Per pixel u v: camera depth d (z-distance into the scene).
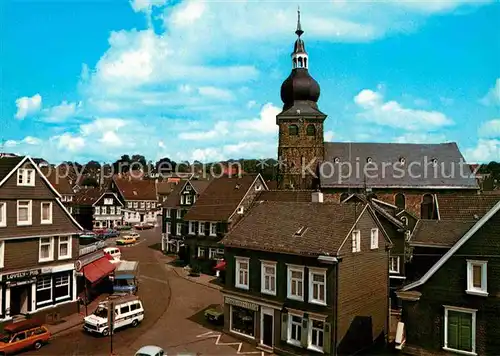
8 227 33.38
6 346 28.39
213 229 59.38
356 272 29.91
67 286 38.31
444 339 22.92
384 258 33.66
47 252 36.69
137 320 35.88
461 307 22.48
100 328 32.75
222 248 57.84
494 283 21.78
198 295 46.03
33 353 29.12
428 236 36.97
